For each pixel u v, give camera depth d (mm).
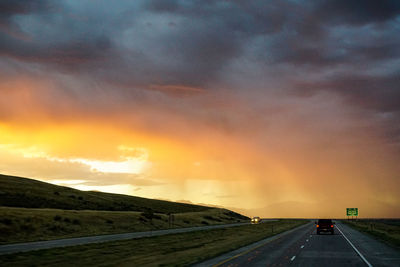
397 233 54969
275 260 19516
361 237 42312
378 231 59000
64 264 18812
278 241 35625
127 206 114188
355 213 160625
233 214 162500
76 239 40875
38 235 44875
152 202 144125
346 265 17625
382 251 25156
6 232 42625
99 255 23500
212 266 17031
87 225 58531
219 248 27672
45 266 18094
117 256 22781
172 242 35625
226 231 60500
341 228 73375
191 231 61000
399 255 22469
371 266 17312
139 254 24062
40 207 82750
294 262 18672
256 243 32969
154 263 18766
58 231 49906
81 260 20641
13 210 56656
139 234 51469
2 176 110938
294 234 49469
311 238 40531
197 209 153625
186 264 17938
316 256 21656
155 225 76688
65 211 67562
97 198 115000
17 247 30453
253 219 114562
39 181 121188
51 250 27125
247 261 19078
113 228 61625
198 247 29453
